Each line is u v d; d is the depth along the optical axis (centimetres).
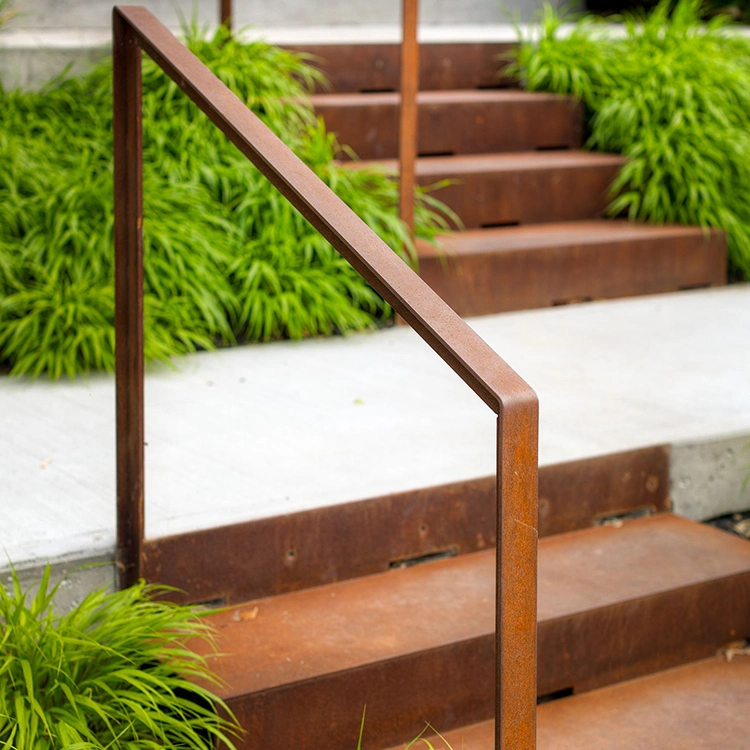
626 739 200
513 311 402
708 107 461
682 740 200
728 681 222
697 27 532
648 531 252
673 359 339
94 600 185
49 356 308
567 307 411
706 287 452
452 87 510
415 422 278
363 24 638
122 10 184
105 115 385
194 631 188
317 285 364
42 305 315
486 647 203
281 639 199
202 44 400
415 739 182
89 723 172
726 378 318
